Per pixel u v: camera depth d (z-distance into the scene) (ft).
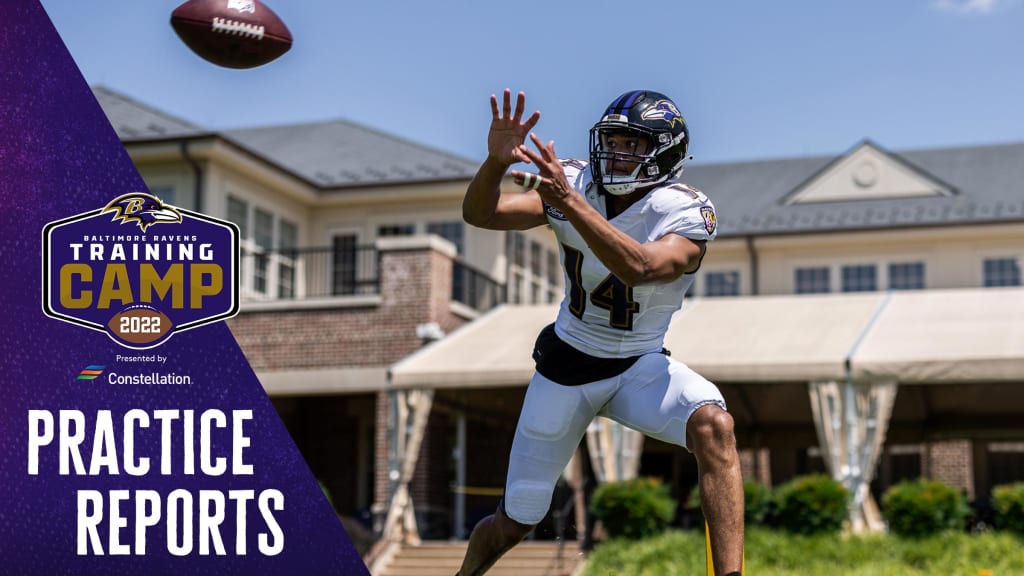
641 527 60.44
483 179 17.38
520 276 92.94
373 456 86.74
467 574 19.56
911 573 53.01
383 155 98.99
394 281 77.20
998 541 56.13
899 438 80.18
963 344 60.44
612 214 17.75
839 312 70.44
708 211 17.39
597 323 17.99
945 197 103.86
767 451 93.56
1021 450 91.15
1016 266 97.45
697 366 62.28
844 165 106.63
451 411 72.95
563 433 18.47
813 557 55.93
